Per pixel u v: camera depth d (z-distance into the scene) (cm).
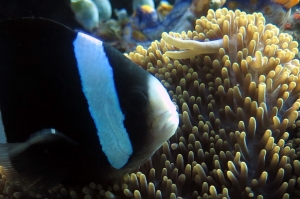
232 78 18
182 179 14
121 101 12
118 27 32
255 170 15
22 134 12
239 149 15
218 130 16
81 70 11
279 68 17
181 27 31
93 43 11
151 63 20
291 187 14
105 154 12
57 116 12
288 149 15
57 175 13
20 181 12
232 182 14
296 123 17
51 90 11
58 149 12
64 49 11
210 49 18
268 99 17
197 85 18
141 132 12
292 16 31
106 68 11
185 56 19
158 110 12
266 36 19
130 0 33
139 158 13
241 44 18
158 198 14
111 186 14
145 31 31
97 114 12
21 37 11
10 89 11
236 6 32
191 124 16
